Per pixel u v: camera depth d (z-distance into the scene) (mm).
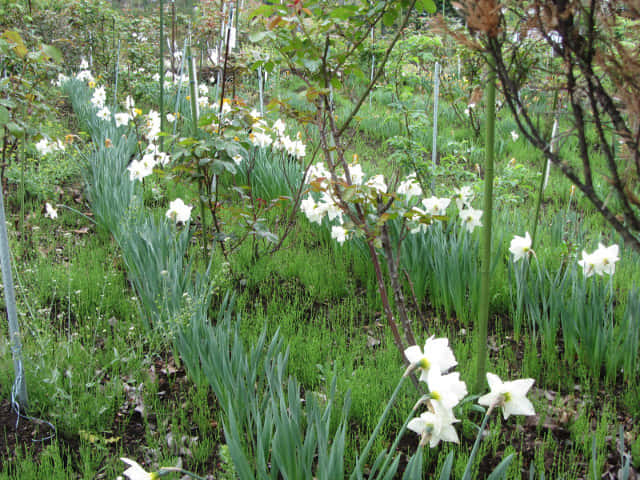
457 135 8617
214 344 2666
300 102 9172
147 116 6316
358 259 4250
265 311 3709
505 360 3186
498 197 5512
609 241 4547
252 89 10742
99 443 2496
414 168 4543
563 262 3773
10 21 4684
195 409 2699
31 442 2527
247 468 1861
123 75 10258
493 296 3789
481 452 2434
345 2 2637
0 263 2568
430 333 3195
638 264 4098
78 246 4508
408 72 5531
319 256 4418
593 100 1343
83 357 3039
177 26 10719
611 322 3016
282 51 2668
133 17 11969
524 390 1588
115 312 3676
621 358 3129
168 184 5625
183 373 3109
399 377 2797
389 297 3887
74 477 2268
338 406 2637
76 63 10805
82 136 7117
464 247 3646
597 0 1310
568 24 1318
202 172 3906
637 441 2416
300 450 1957
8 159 5207
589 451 2432
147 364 3062
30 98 3221
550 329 3207
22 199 4562
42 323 3104
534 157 7801
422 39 4785
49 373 2719
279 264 4336
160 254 3535
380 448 2424
